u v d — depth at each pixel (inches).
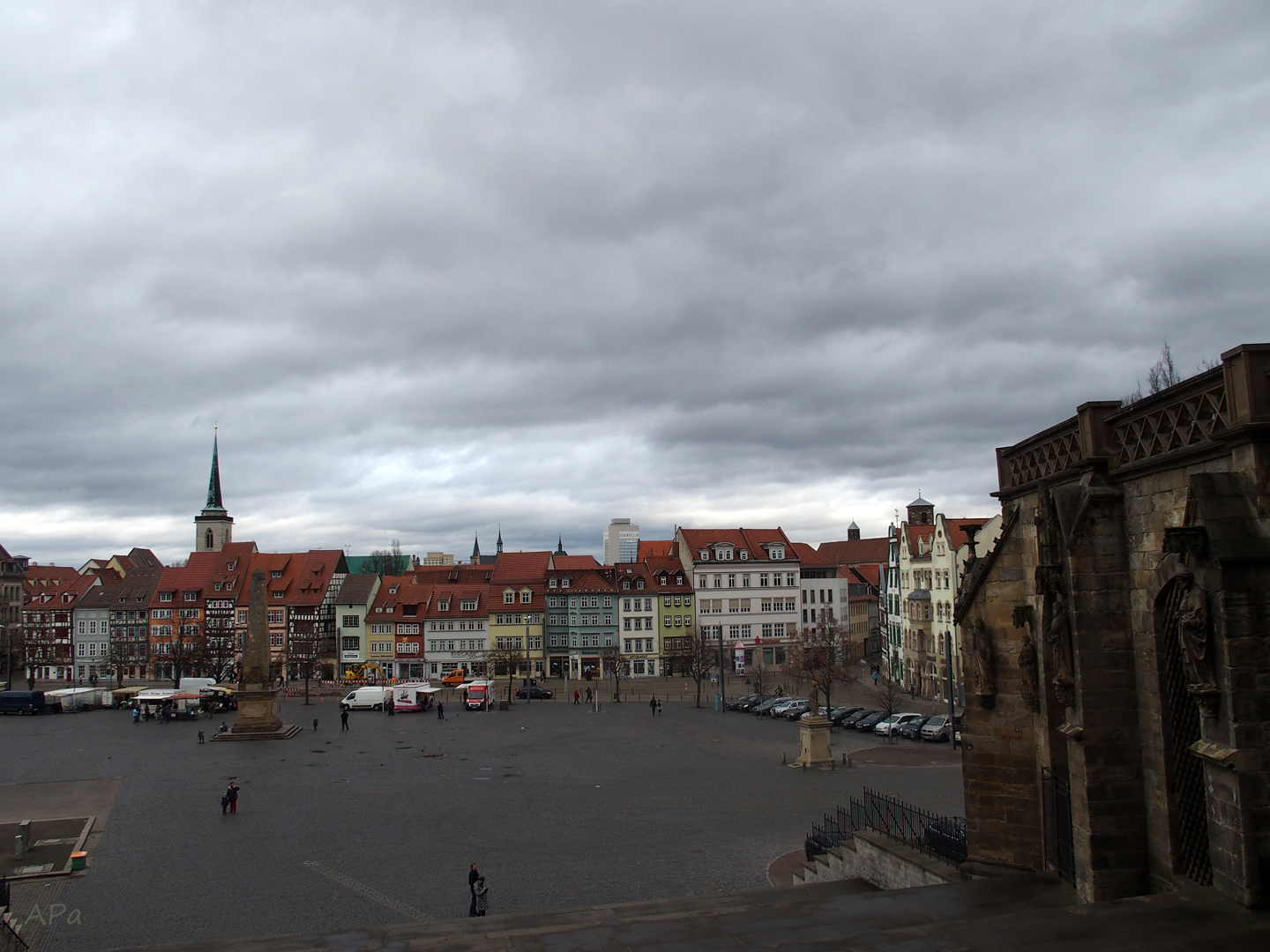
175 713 3159.5
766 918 606.5
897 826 1029.8
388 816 1553.9
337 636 4945.9
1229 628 483.5
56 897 1121.4
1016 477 821.2
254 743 2524.6
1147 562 589.3
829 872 1058.1
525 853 1296.8
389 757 2226.9
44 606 5497.1
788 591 5059.1
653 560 5142.7
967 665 852.0
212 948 610.2
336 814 1579.7
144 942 962.1
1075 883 655.8
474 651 4827.8
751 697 3196.4
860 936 548.4
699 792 1711.4
